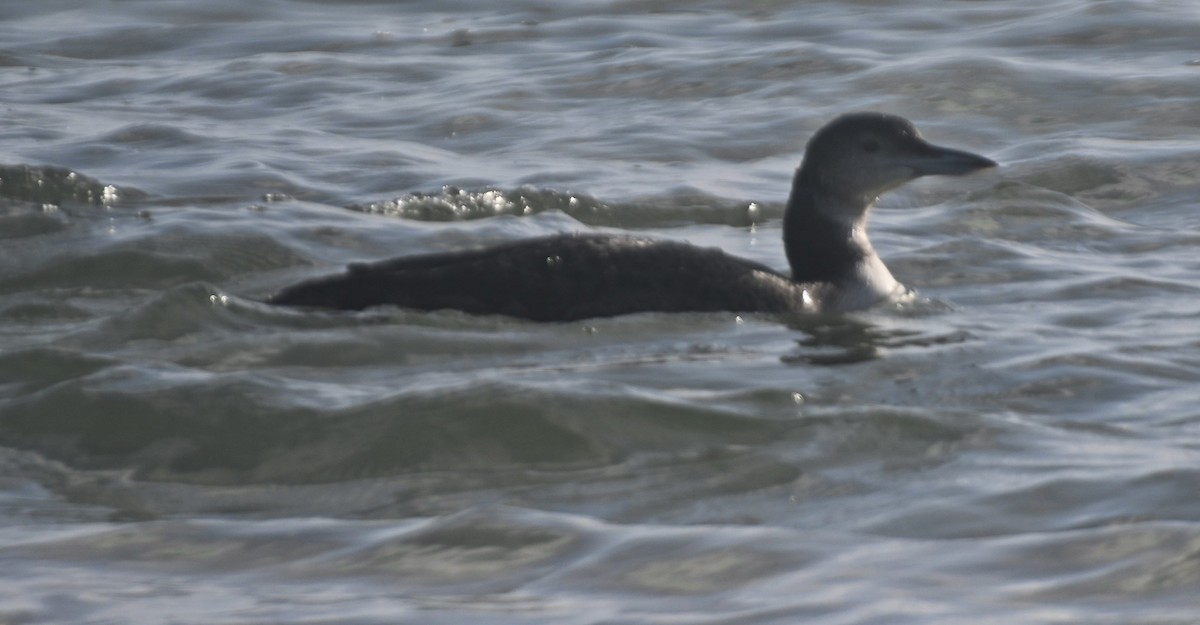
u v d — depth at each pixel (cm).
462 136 5453
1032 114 5519
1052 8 6769
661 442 2586
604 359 3094
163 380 2814
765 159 5141
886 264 3944
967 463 2473
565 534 2244
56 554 2234
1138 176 4794
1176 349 3116
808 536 2212
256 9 7525
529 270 3375
